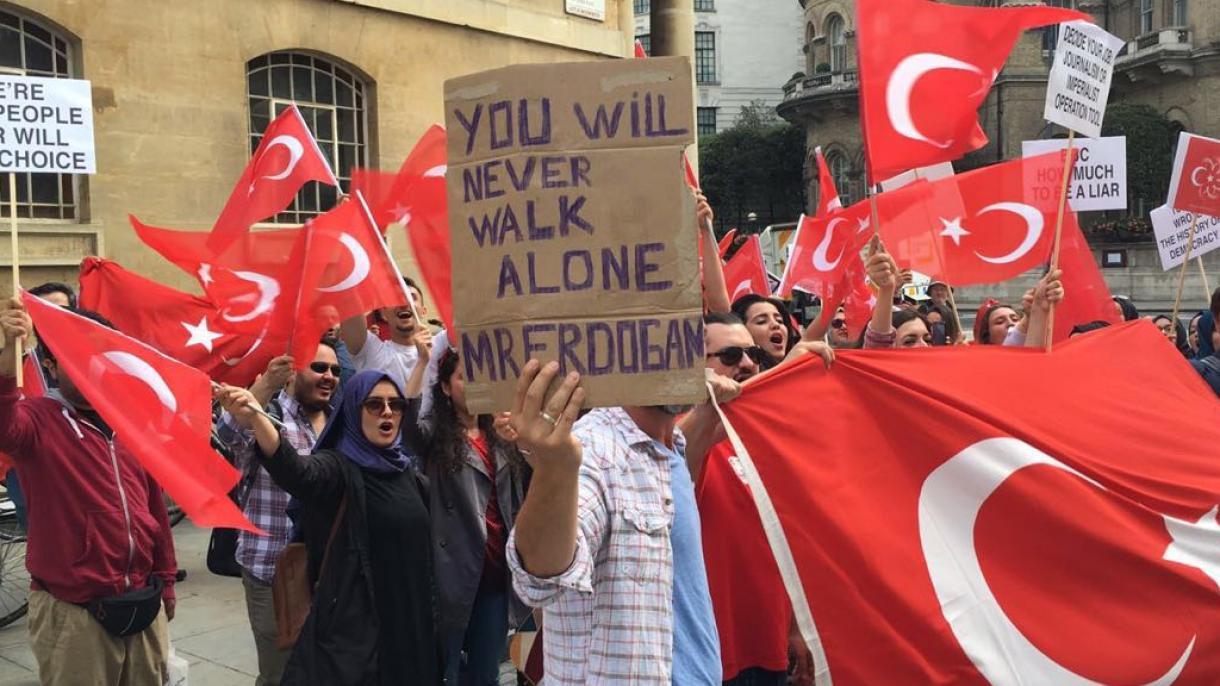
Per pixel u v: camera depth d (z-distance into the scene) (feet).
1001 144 136.87
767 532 11.58
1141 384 14.37
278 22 39.65
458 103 7.83
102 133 35.14
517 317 7.66
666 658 8.78
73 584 14.01
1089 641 12.21
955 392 13.00
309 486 13.74
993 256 21.68
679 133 7.52
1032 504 12.59
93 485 14.20
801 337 20.11
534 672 11.56
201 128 37.55
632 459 9.16
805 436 12.19
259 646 16.21
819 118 158.51
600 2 52.44
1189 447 13.71
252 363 18.58
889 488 12.33
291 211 40.93
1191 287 114.32
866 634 11.64
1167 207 29.25
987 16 16.42
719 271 16.48
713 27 212.02
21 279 33.55
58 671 14.11
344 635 13.78
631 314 7.55
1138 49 127.54
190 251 18.90
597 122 7.59
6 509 23.47
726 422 11.69
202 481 12.83
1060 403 13.62
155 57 36.35
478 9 46.52
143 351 13.12
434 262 20.11
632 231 7.54
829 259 26.76
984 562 12.27
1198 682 12.48
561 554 7.91
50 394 15.61
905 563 11.90
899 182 24.71
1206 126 123.03
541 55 49.70
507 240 7.69
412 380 19.57
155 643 15.01
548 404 7.58
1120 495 12.99
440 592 15.06
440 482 15.43
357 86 43.27
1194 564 12.86
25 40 33.94
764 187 176.96
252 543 16.03
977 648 11.78
